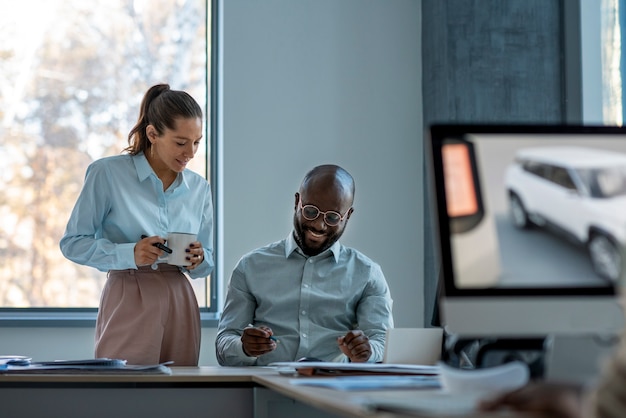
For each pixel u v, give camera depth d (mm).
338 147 4133
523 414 1027
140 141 2828
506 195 1466
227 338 2584
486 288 1438
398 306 4109
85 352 3893
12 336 3859
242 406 2088
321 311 2713
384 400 1167
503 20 3936
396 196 4148
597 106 3660
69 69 4148
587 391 1034
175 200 2848
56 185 4102
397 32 4207
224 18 4102
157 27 4191
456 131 1481
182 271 2787
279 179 4078
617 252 1465
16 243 4055
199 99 4172
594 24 3682
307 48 4145
